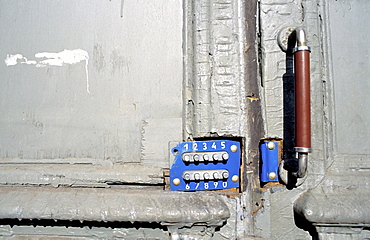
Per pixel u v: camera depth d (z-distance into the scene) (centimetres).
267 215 88
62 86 99
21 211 86
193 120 92
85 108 98
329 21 93
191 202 85
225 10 92
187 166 90
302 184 87
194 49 92
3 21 102
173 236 85
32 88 100
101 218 83
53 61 100
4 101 101
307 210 80
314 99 88
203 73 90
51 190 92
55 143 98
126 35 97
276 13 90
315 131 88
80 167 96
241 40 91
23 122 100
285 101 89
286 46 89
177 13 96
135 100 97
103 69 98
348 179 87
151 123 95
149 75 96
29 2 101
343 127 91
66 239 93
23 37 101
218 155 87
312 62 88
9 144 100
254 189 89
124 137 96
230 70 91
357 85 92
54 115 99
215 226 84
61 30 100
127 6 98
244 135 89
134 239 91
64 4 100
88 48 98
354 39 93
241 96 90
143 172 93
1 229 94
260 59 91
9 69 101
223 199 89
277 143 89
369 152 91
